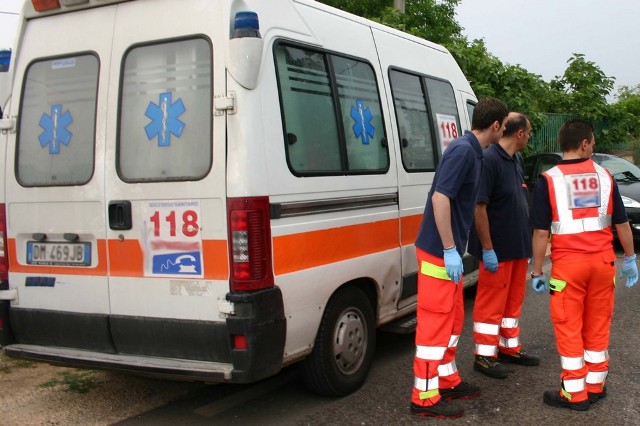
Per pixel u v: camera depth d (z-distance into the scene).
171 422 4.05
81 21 3.96
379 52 4.87
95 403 4.37
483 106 4.01
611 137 16.86
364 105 4.53
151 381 4.79
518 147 4.63
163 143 3.64
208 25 3.54
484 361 4.69
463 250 3.94
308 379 4.14
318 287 3.86
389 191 4.69
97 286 3.84
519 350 4.94
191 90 3.58
